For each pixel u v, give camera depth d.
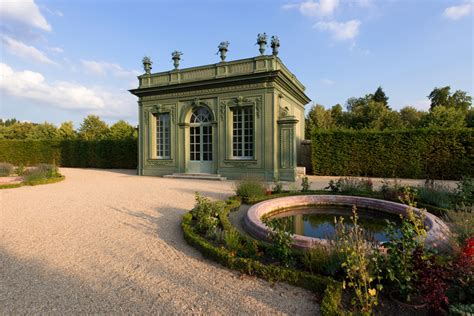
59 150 24.55
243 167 12.52
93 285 2.98
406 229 2.79
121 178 13.84
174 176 13.80
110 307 2.56
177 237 4.58
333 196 7.04
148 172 15.15
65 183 11.90
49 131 44.53
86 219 5.70
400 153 13.71
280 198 6.87
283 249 3.29
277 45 12.72
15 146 25.50
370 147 14.30
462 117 22.55
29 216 5.96
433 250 2.70
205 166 13.70
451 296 2.26
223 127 12.91
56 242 4.34
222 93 12.89
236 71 12.56
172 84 13.78
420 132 13.34
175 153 14.28
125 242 4.34
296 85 15.39
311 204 7.09
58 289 2.89
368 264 2.67
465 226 3.64
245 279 3.11
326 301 2.38
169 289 2.90
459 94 35.19
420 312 2.38
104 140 22.94
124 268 3.41
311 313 2.46
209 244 3.83
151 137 14.99
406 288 2.45
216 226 4.68
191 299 2.71
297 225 5.56
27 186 10.88
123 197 8.20
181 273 3.28
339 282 2.69
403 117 33.66
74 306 2.57
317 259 3.09
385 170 14.01
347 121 31.30
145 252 3.93
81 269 3.38
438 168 13.02
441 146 12.95
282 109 13.16
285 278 2.98
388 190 7.50
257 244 3.72
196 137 13.96
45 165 14.46
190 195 8.48
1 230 4.97
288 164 12.12
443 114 22.72
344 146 14.76
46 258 3.71
